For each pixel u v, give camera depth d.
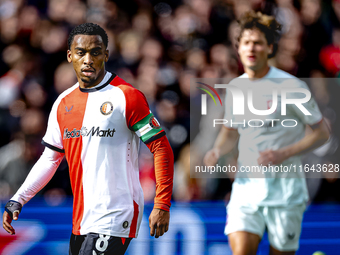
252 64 12.16
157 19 26.17
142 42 23.73
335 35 26.11
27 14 24.62
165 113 21.02
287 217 11.66
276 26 12.39
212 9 25.83
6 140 20.19
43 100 21.08
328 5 26.80
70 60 9.26
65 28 24.19
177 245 14.89
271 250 12.09
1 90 20.70
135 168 9.12
